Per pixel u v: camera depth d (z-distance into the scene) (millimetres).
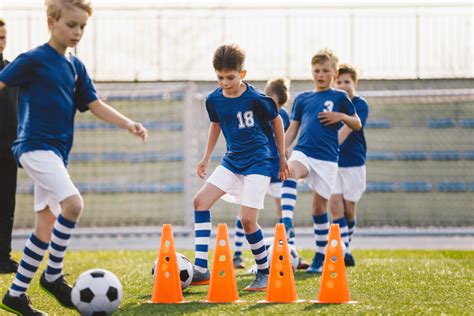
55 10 9703
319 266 15727
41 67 9758
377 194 35562
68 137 10039
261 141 12750
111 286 10117
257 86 34625
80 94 10367
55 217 10133
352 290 12969
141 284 14047
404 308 10922
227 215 34406
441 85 35000
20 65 9695
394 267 16906
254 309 10648
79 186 36031
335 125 15914
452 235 31422
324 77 16078
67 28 9758
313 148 15742
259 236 12578
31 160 9641
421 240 29578
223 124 12961
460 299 11961
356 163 17219
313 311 10477
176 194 36062
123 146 36250
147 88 32250
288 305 11031
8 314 11219
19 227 34594
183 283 12445
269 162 12680
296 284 13680
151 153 36281
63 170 9695
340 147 17156
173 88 32031
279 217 18312
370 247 26203
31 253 10062
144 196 36094
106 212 36000
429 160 35688
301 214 34469
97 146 36250
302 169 15617
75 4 9695
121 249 25391
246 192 12445
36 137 9688
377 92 32344
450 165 35625
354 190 17312
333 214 17125
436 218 35531
